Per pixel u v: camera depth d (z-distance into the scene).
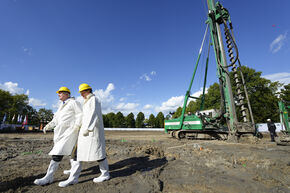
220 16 11.77
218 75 11.85
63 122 2.86
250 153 5.88
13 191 2.41
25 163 4.28
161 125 65.75
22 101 40.03
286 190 2.55
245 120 11.01
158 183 2.71
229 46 11.86
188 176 3.21
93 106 2.72
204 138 12.40
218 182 2.87
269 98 22.44
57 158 2.77
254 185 2.74
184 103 13.72
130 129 50.66
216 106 26.53
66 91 3.20
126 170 3.57
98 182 2.80
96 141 2.76
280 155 5.55
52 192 2.38
